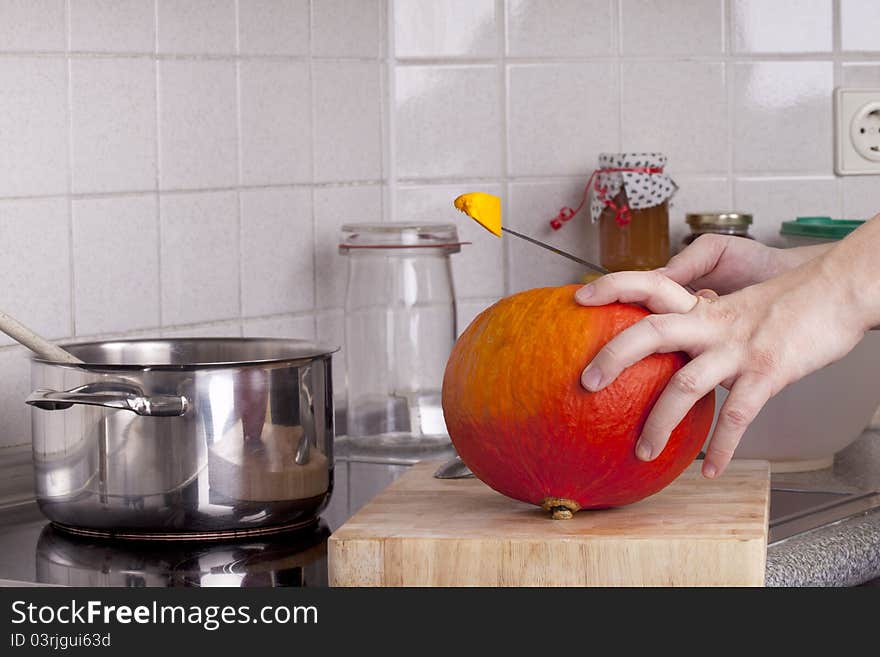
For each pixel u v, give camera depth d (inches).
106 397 33.5
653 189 54.5
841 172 58.9
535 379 29.7
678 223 59.3
